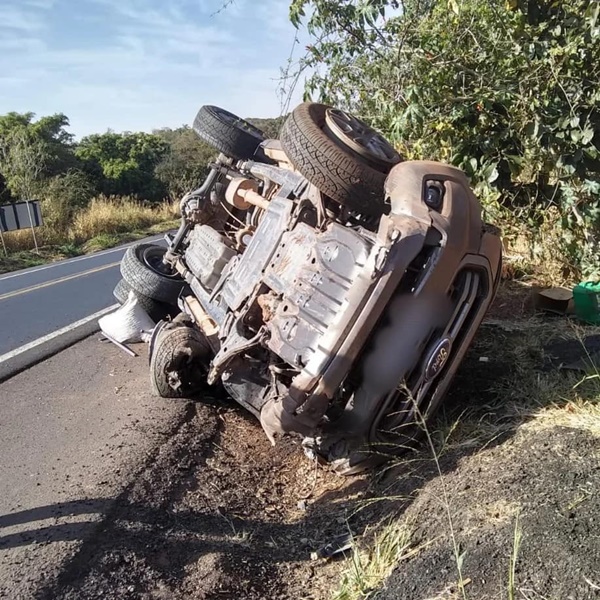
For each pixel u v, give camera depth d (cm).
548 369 456
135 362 705
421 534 313
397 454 400
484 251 399
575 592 239
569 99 547
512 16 613
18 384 661
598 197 602
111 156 3816
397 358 372
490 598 251
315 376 366
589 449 321
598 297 545
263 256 457
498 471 327
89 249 2172
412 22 733
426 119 645
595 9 500
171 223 2731
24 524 372
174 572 331
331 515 381
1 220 1980
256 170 588
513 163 594
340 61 808
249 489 425
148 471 427
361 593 293
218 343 505
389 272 362
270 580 332
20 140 2900
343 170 423
